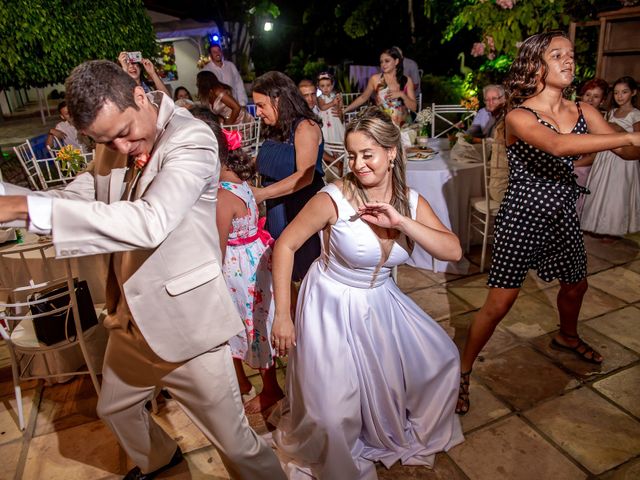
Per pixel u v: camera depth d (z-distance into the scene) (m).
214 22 12.13
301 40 13.29
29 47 5.47
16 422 2.47
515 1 5.53
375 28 11.38
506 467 2.03
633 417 2.27
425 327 2.02
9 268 2.47
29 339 2.34
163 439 1.99
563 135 1.89
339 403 1.79
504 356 2.75
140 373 1.63
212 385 1.55
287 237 1.75
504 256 2.23
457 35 10.10
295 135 2.46
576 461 2.04
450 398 2.05
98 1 5.92
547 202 2.18
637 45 5.40
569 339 2.72
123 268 1.45
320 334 1.84
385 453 2.06
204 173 1.36
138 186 1.37
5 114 15.74
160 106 1.41
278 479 1.73
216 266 1.52
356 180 1.74
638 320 3.02
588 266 3.73
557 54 2.01
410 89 4.91
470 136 4.01
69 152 3.52
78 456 2.24
